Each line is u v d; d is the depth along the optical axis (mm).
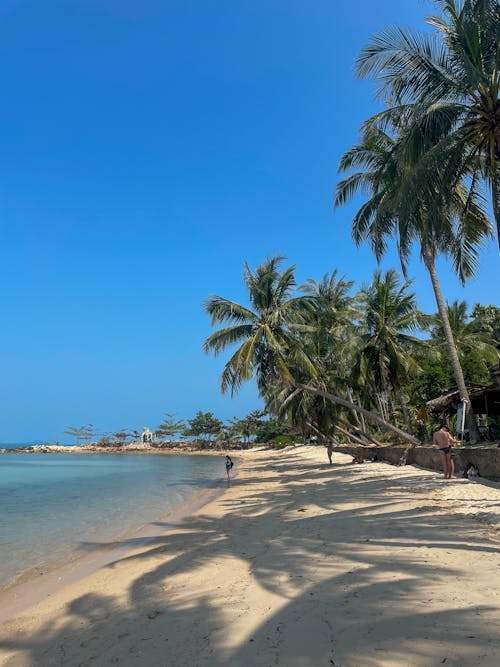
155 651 4414
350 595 5250
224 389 26547
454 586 5180
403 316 28219
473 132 12312
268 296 27438
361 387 32781
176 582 6895
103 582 7551
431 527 8602
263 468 38562
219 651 4188
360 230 22141
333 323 34750
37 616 6113
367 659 3689
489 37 11711
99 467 54281
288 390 35250
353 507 12344
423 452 20844
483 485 13539
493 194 12414
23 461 77000
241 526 11617
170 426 127250
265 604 5320
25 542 11906
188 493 22656
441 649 3719
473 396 23750
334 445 49000
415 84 12547
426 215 13805
